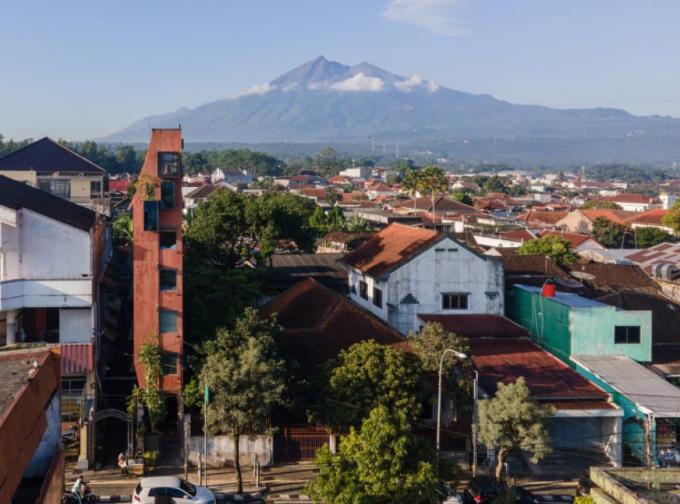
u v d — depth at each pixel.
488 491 38.28
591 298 65.75
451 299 57.91
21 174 102.75
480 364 49.78
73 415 45.94
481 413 40.69
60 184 104.06
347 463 30.09
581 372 50.56
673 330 60.56
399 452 29.30
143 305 45.50
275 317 45.84
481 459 44.41
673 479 26.91
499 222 144.38
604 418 46.62
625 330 52.56
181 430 43.75
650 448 43.59
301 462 43.62
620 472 27.00
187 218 96.88
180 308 45.84
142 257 45.41
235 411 38.84
